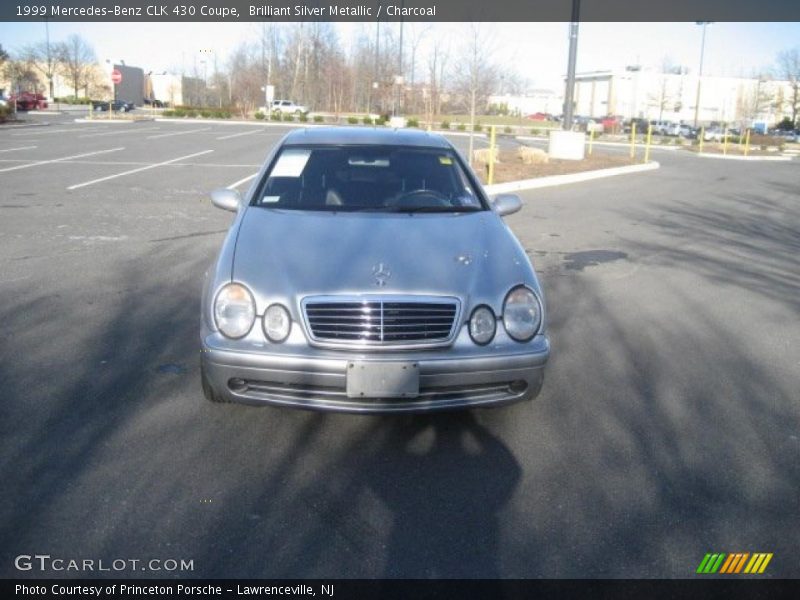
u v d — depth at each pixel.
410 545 3.23
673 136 58.03
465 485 3.74
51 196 13.08
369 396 3.81
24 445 4.00
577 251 10.13
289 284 3.92
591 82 106.12
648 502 3.63
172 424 4.30
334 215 4.84
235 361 3.86
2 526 3.27
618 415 4.64
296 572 3.03
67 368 5.11
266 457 3.96
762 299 7.80
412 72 36.56
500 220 5.05
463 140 34.72
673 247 10.64
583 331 6.44
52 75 74.38
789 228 12.84
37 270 7.86
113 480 3.67
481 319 3.96
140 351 5.49
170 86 82.50
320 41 53.88
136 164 18.98
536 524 3.42
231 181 15.84
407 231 4.54
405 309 3.85
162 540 3.21
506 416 4.56
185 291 7.18
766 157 35.22
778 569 3.15
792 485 3.84
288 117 49.91
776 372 5.54
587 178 20.55
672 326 6.68
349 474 3.81
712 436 4.39
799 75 70.81
